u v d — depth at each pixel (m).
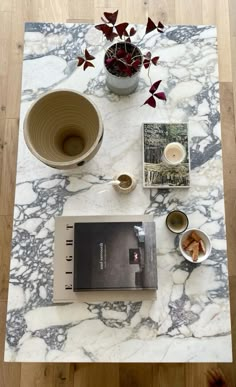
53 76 1.16
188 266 1.05
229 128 1.68
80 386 1.41
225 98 1.71
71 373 1.43
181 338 1.00
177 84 1.16
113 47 1.06
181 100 1.15
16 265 1.05
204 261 1.05
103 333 1.00
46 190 1.09
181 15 1.75
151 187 1.09
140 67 1.05
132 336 1.00
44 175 1.10
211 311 1.02
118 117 1.14
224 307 1.03
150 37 1.18
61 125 1.09
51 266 1.05
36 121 1.00
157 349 1.00
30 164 1.10
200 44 1.19
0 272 1.52
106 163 1.11
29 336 1.00
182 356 0.99
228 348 1.00
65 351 0.99
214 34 1.19
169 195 1.10
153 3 1.75
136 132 1.13
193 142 1.13
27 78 1.15
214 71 1.17
